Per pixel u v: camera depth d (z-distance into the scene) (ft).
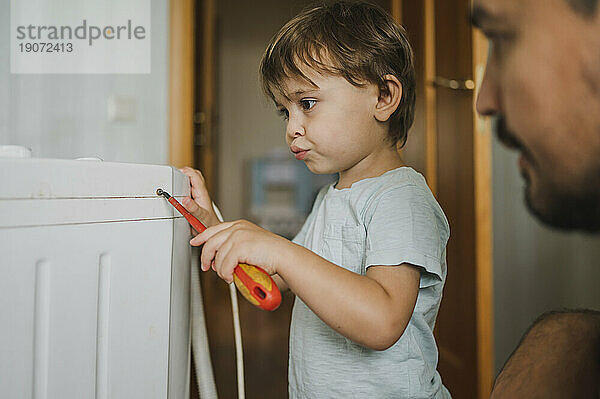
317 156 2.22
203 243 1.76
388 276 1.87
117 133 5.15
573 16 2.19
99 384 1.27
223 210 11.93
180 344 1.66
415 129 5.56
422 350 2.15
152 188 1.43
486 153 4.48
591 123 2.22
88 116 5.11
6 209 1.07
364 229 2.14
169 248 1.48
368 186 2.22
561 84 2.28
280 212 12.14
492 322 4.52
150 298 1.41
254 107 11.84
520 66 2.47
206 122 7.09
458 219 4.90
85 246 1.21
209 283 7.21
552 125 2.38
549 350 2.40
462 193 4.80
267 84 2.30
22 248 1.09
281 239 1.71
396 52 2.34
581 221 2.67
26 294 1.10
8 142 4.98
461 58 4.73
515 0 2.51
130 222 1.34
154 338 1.42
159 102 5.21
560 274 3.36
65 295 1.17
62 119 5.08
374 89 2.21
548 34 2.32
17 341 1.09
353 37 2.19
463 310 4.84
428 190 2.21
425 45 5.35
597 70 2.15
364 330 1.69
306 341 2.23
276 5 11.66
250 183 11.97
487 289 4.51
